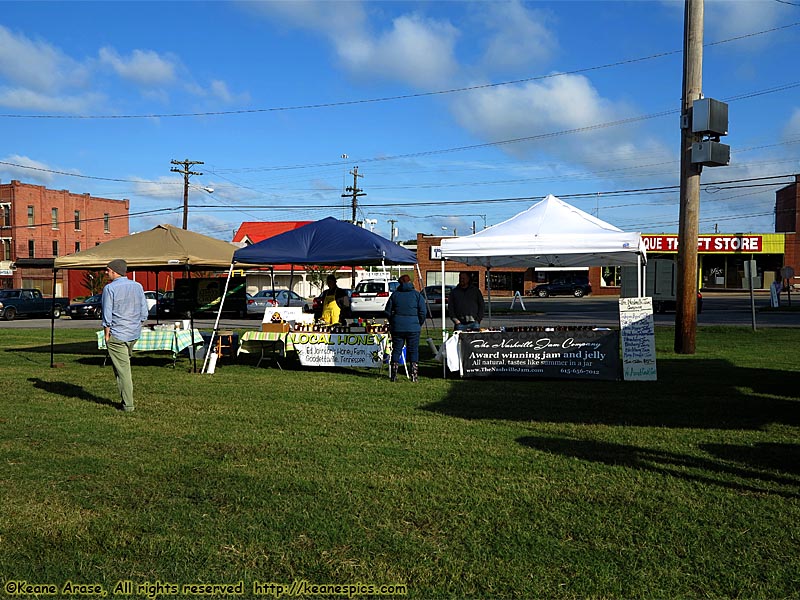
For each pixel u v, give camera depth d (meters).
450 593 3.86
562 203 13.06
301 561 4.25
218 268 14.07
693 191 14.59
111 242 13.51
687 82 14.52
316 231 13.04
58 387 10.66
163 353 15.24
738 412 8.54
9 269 59.47
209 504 5.21
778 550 4.36
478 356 11.73
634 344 11.27
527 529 4.71
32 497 5.36
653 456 6.46
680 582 3.96
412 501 5.26
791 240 54.81
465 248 12.04
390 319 11.45
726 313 31.45
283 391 10.26
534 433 7.43
